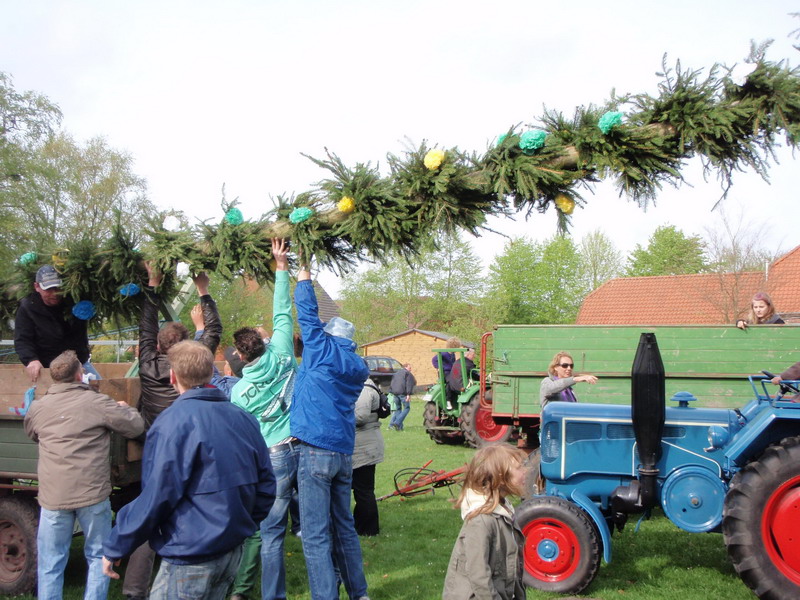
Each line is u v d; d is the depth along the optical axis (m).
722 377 9.05
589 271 55.00
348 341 4.66
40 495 4.35
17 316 5.46
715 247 30.02
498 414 10.13
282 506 4.64
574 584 5.14
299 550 6.40
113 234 5.18
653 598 5.05
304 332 4.53
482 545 2.92
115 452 4.92
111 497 5.55
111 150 32.22
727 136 4.03
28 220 21.09
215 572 3.01
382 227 4.47
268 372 4.66
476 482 3.04
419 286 44.72
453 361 14.27
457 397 14.20
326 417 4.39
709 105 4.11
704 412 5.41
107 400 4.53
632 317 32.53
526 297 47.94
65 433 4.33
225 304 24.03
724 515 4.75
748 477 4.69
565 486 5.73
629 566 5.77
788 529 4.55
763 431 4.92
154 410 5.09
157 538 3.02
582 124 4.30
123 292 5.25
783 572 4.56
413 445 14.23
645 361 5.16
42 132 22.47
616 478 5.62
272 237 4.95
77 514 4.36
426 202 4.50
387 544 6.59
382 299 45.28
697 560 5.94
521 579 3.10
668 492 5.30
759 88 4.08
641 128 4.21
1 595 5.09
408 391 17.19
